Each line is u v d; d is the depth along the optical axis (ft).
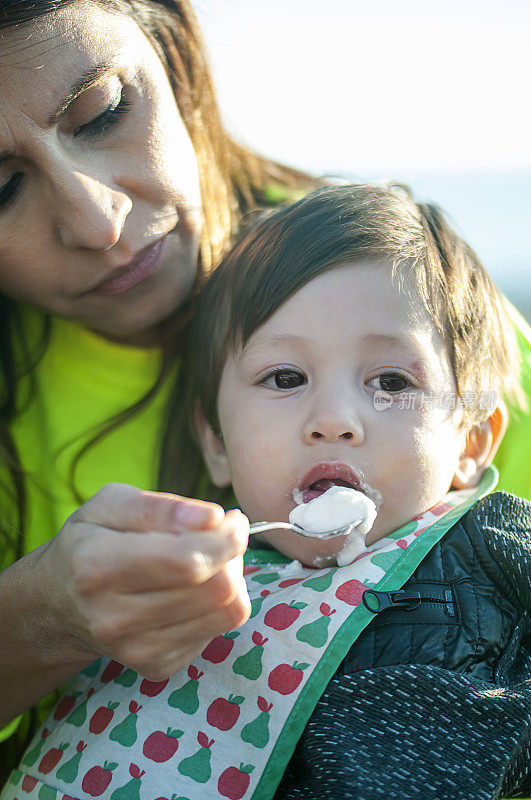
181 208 4.31
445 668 3.64
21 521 4.68
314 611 3.81
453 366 4.34
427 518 4.17
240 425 4.30
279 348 4.21
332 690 3.59
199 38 5.08
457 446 4.39
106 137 3.97
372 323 4.09
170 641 3.07
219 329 4.65
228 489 5.07
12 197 3.86
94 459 4.82
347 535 4.02
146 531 2.85
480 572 4.00
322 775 3.39
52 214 3.89
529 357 5.48
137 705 3.85
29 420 4.87
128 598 2.92
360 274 4.19
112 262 4.06
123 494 2.98
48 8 3.55
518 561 3.98
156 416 5.01
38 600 3.24
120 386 4.95
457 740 3.46
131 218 4.08
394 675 3.56
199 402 5.00
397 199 4.75
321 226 4.42
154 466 4.97
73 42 3.66
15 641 3.47
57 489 4.74
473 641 3.73
